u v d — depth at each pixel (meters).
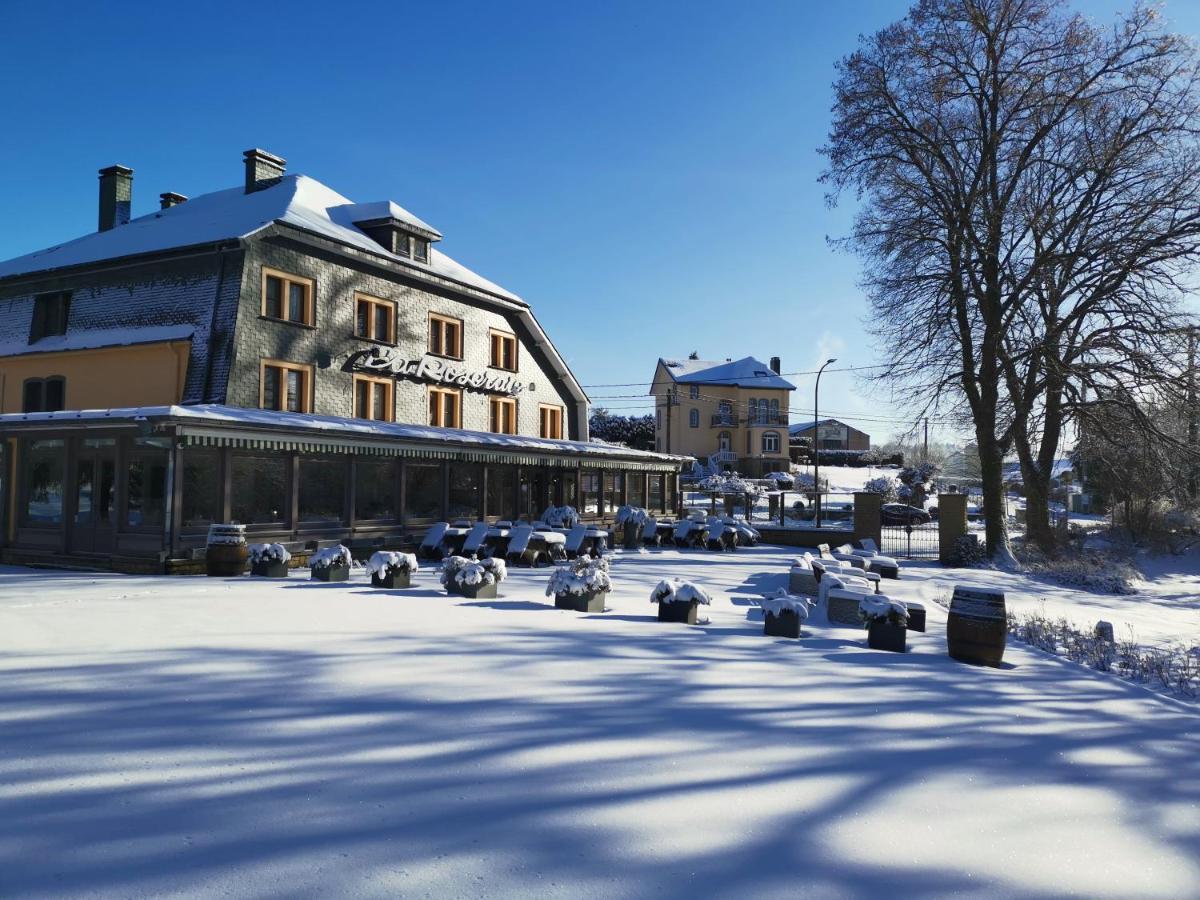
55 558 17.70
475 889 3.54
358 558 20.81
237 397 21.95
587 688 7.17
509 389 32.59
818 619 12.88
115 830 3.96
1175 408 26.95
